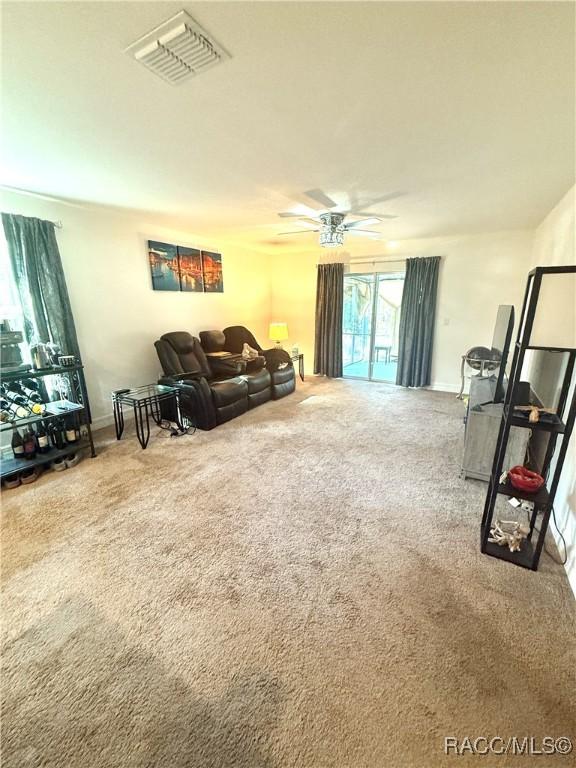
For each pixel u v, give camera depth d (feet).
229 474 8.65
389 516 6.95
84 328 11.25
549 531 6.56
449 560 5.75
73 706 3.68
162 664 4.10
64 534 6.39
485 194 9.18
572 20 3.37
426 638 4.40
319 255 19.33
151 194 9.31
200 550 5.99
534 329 8.75
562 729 3.48
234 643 4.36
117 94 4.70
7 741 3.40
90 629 4.54
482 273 15.19
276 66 4.11
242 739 3.42
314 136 5.97
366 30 3.54
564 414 6.36
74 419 9.60
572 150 6.49
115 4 3.22
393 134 5.90
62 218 10.28
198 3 3.21
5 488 7.93
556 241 10.01
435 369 17.02
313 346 20.59
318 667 4.06
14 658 4.17
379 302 18.43
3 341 7.98
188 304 15.26
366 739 3.42
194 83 4.46
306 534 6.41
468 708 3.65
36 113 5.21
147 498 7.57
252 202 10.03
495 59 3.97
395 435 11.15
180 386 11.69
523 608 4.83
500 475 6.09
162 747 3.35
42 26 3.45
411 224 12.89
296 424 12.23
